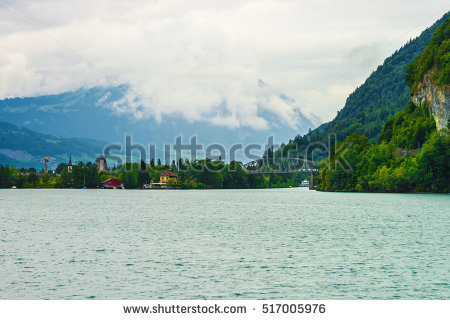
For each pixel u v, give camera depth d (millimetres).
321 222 79750
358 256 47594
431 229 69000
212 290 35750
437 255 48156
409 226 72875
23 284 37250
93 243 56312
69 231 68500
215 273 40406
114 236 62656
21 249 52031
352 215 92938
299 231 67188
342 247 52969
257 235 63094
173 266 43000
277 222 80312
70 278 38906
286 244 55125
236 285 36938
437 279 38562
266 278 38812
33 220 86562
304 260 45625
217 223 79250
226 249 51781
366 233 64750
